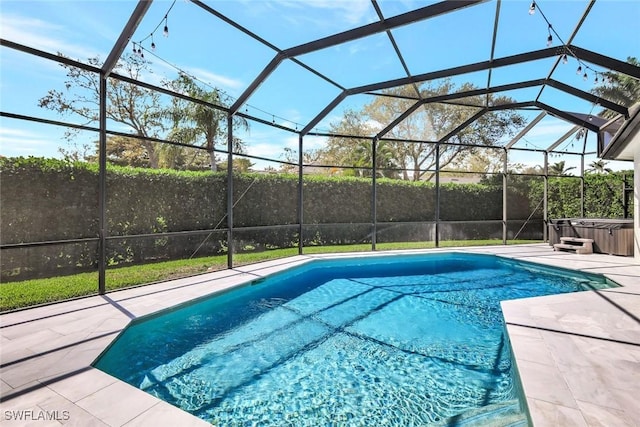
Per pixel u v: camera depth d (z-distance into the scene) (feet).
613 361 8.91
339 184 36.40
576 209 37.55
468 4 14.80
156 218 25.23
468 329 13.92
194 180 27.53
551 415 6.59
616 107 24.18
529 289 20.33
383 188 37.88
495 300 18.12
